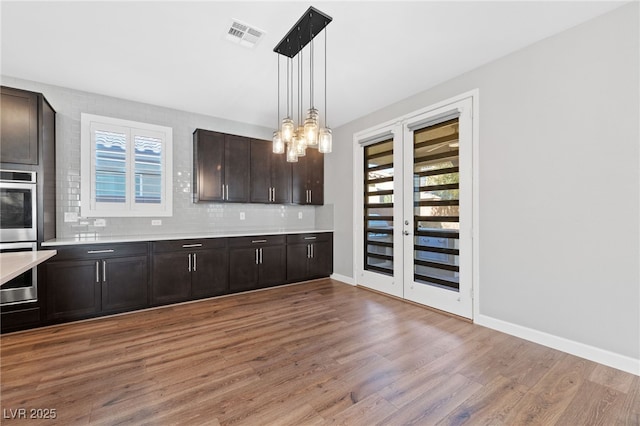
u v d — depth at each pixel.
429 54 2.60
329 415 1.55
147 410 1.59
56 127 3.19
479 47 2.48
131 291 3.12
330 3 1.95
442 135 3.17
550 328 2.35
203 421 1.50
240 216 4.45
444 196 3.14
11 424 1.47
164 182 3.82
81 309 2.87
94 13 2.03
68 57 2.62
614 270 2.04
